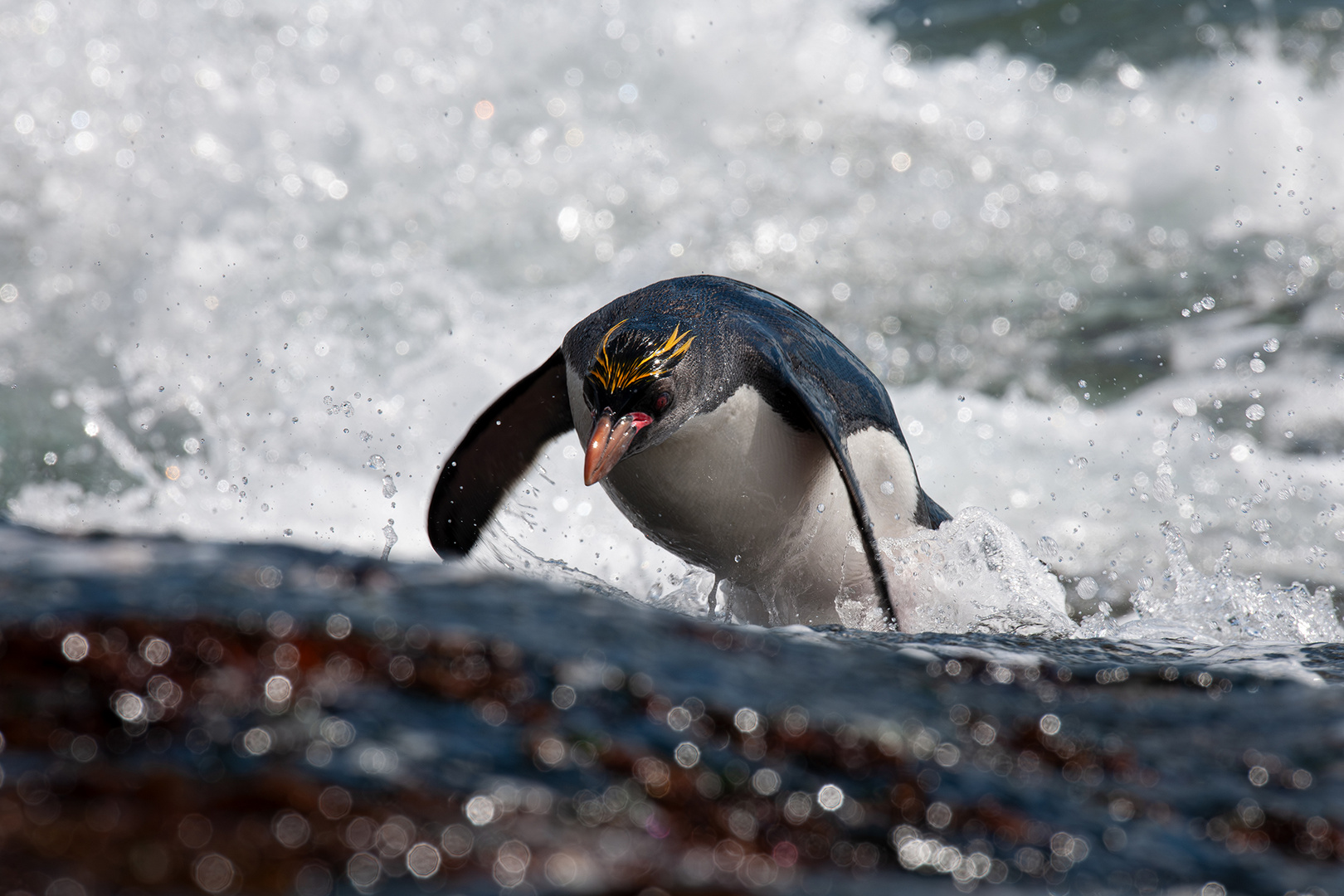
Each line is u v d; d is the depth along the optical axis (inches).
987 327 909.8
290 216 968.3
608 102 1165.7
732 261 992.2
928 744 164.6
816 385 393.7
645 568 569.3
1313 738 181.3
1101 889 138.3
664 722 155.4
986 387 828.6
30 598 159.9
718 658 181.6
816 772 153.0
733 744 154.8
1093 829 150.7
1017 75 1296.8
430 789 133.8
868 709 171.0
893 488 420.8
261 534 620.1
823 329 431.5
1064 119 1227.2
